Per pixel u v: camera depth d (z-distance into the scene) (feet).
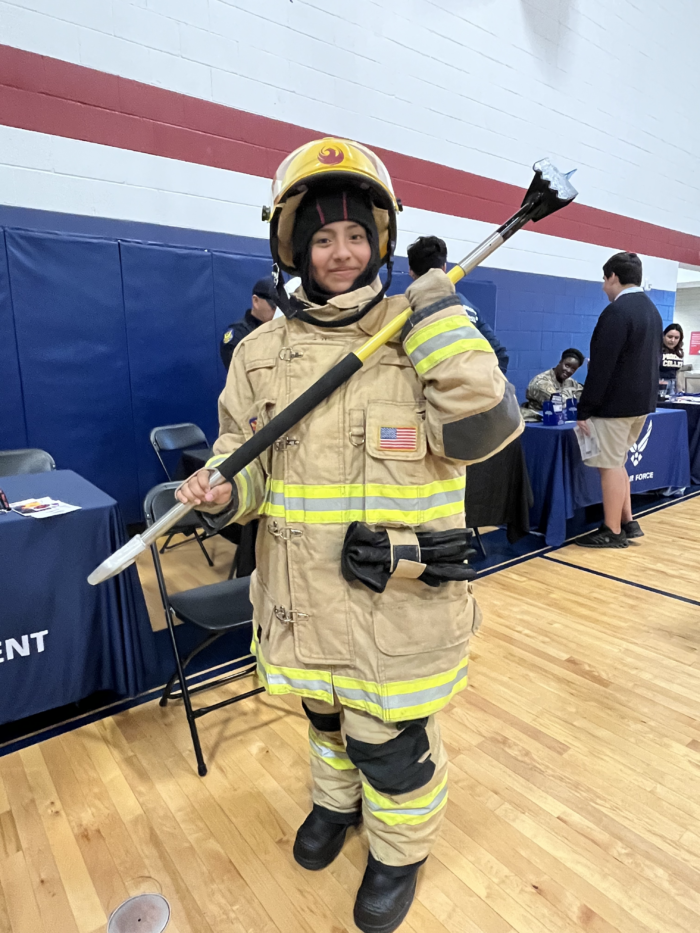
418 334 2.91
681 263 23.16
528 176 16.57
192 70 10.85
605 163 18.61
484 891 4.11
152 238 11.07
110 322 10.81
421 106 13.91
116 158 10.45
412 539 3.10
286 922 3.91
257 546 3.80
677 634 7.75
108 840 4.58
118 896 4.11
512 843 4.49
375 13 12.76
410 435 3.10
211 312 11.88
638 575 9.76
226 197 11.73
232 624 5.25
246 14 11.21
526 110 16.02
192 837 4.61
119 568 3.44
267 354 3.49
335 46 12.35
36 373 10.25
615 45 17.79
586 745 5.59
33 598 5.53
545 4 15.66
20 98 9.48
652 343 9.87
